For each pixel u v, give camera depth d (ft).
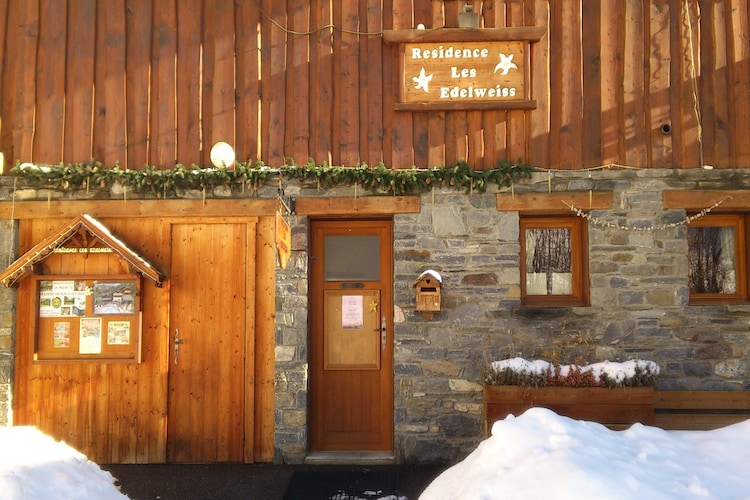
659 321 17.49
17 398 18.08
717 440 11.55
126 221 18.51
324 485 16.01
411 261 17.90
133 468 17.49
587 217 17.87
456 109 18.20
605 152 18.08
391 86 18.53
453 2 18.61
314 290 18.88
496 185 17.98
